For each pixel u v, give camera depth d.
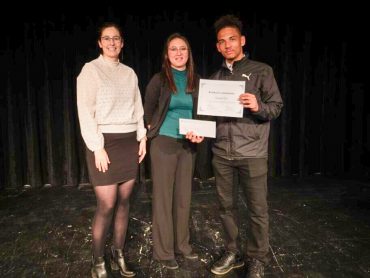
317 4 3.81
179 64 1.85
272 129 3.98
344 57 3.97
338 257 2.13
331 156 4.14
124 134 1.75
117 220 1.90
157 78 1.89
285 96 3.94
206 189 3.54
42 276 1.95
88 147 1.66
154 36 3.68
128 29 3.63
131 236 2.47
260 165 1.76
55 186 3.75
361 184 3.74
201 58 3.76
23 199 3.35
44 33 3.53
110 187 1.72
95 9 3.56
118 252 1.96
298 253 2.18
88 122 1.64
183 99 1.87
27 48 3.54
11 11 3.46
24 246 2.32
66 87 3.63
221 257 2.03
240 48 1.74
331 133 4.10
